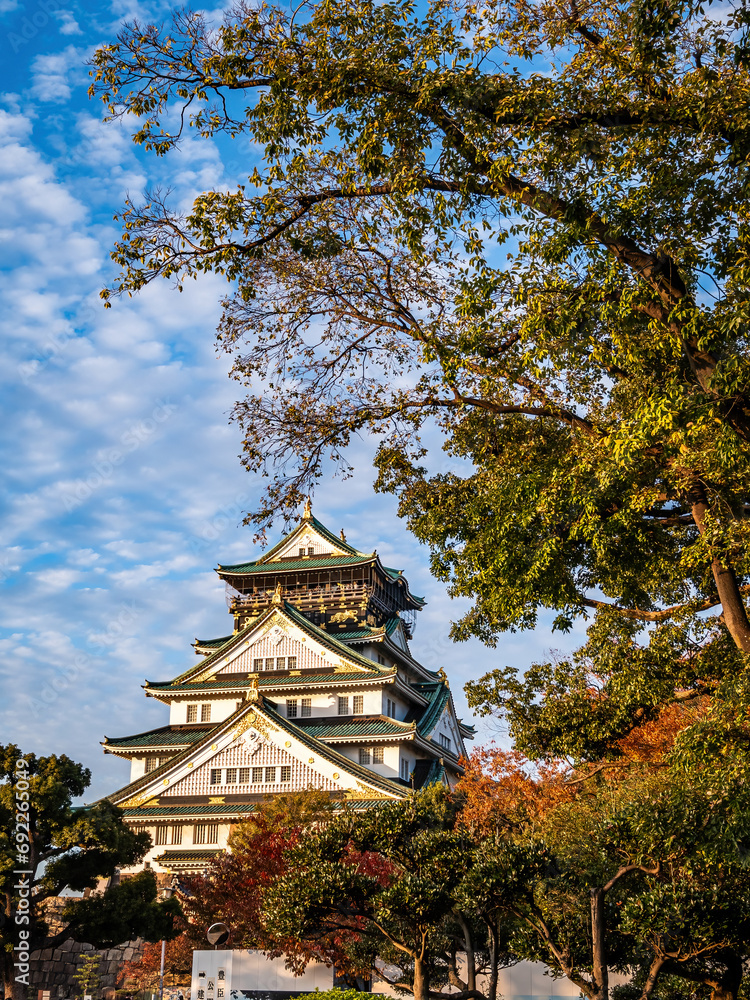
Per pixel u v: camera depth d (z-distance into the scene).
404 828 18.02
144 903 38.41
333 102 15.34
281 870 31.31
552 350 17.61
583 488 16.91
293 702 60.81
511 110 14.60
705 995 19.25
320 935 18.36
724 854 15.14
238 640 63.44
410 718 65.88
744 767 14.15
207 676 63.56
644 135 14.48
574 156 14.55
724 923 15.58
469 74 14.80
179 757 56.25
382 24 15.32
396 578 73.00
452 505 20.72
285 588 70.44
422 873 17.42
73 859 37.16
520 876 16.64
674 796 16.05
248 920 31.36
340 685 59.25
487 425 20.84
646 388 16.09
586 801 22.88
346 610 66.75
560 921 17.67
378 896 16.97
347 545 70.56
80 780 37.34
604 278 15.09
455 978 21.52
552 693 22.06
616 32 15.58
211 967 25.94
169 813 54.41
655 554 19.08
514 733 21.94
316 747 53.84
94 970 46.69
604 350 17.28
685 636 19.31
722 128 13.96
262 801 52.94
